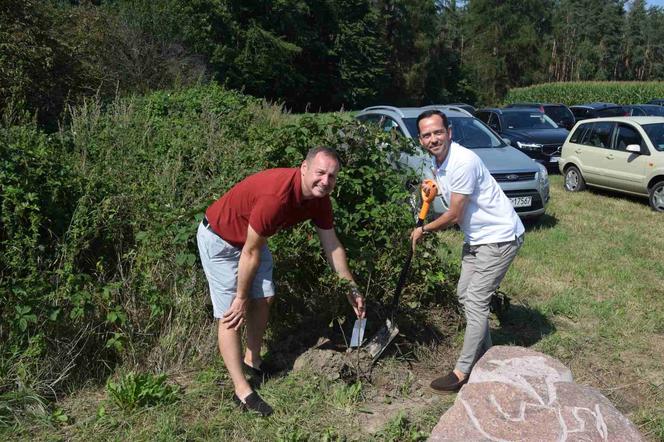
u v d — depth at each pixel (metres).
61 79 12.37
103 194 4.87
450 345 4.68
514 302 5.75
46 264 4.24
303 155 4.85
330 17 42.16
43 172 4.55
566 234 8.39
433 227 4.09
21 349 3.85
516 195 8.65
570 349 4.75
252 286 3.90
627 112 20.55
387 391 4.00
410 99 51.25
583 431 2.88
